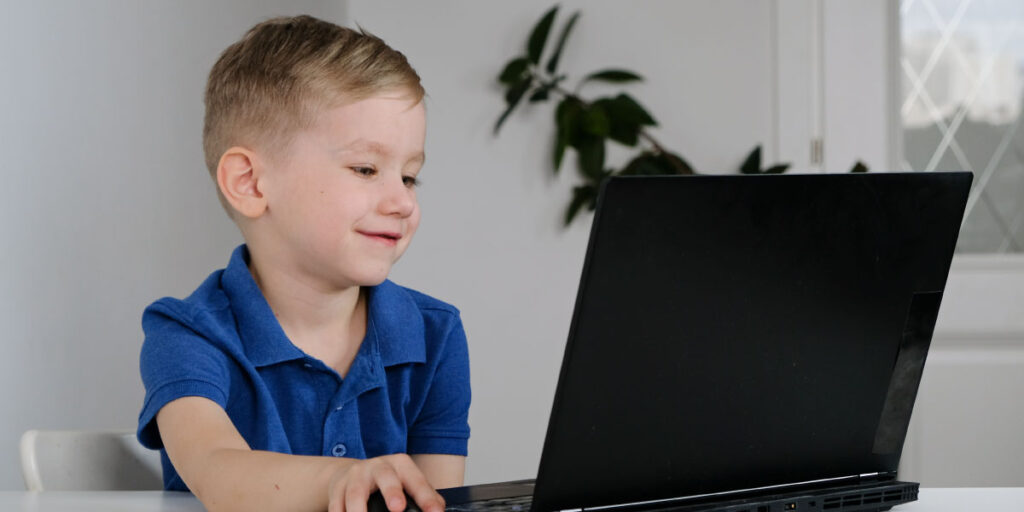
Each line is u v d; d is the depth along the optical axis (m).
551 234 3.01
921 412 2.80
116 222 1.58
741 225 0.62
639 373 0.61
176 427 0.80
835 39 2.92
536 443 3.00
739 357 0.65
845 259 0.67
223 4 2.07
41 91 1.37
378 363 0.94
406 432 1.00
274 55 0.87
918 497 0.76
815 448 0.70
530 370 3.00
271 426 0.88
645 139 3.00
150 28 1.72
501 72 3.02
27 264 1.33
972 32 2.86
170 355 0.85
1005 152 2.85
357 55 0.85
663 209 0.59
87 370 1.49
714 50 2.98
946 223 0.71
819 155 2.94
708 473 0.66
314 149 0.85
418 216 0.88
